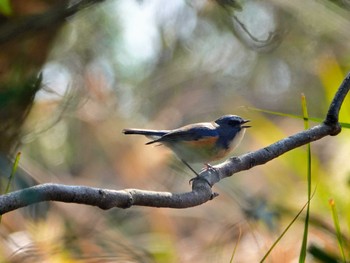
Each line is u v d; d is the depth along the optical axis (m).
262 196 10.95
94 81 12.31
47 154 13.09
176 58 15.66
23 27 7.43
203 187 5.80
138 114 14.68
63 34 11.00
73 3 7.66
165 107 15.23
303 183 10.52
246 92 17.08
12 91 6.72
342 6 7.13
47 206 10.48
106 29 12.22
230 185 11.88
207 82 16.25
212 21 12.93
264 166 11.12
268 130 10.45
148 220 12.13
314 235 9.37
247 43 10.11
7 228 9.70
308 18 8.16
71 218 10.60
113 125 13.31
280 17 11.27
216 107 15.90
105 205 4.68
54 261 8.98
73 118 13.02
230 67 16.72
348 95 8.73
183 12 13.65
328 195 9.11
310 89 16.86
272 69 16.94
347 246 7.39
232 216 11.34
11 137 8.27
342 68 10.34
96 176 13.59
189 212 12.29
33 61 8.70
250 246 10.47
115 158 13.06
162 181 12.94
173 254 10.61
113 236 10.32
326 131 6.19
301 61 16.02
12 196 4.23
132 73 14.45
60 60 11.41
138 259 9.79
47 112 9.15
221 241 10.87
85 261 9.23
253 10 11.17
